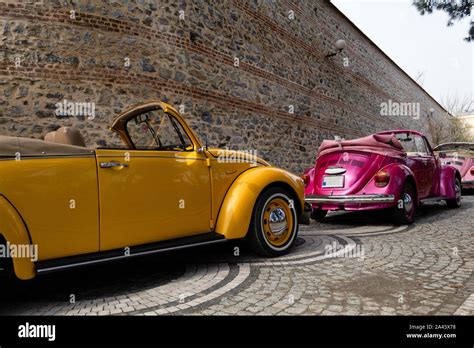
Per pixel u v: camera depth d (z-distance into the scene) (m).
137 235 2.59
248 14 9.04
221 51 8.05
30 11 5.49
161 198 2.72
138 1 6.47
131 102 6.25
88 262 2.28
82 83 5.80
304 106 11.20
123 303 2.33
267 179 3.32
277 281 2.68
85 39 5.86
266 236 3.38
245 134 8.62
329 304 2.20
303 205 3.76
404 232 4.57
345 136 13.90
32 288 2.68
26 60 5.42
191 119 7.21
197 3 7.54
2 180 2.02
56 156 2.26
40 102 5.47
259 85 9.21
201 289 2.55
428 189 6.02
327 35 12.95
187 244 2.78
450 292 2.37
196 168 2.98
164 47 6.79
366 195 4.79
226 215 3.08
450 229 4.69
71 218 2.27
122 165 2.52
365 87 16.09
